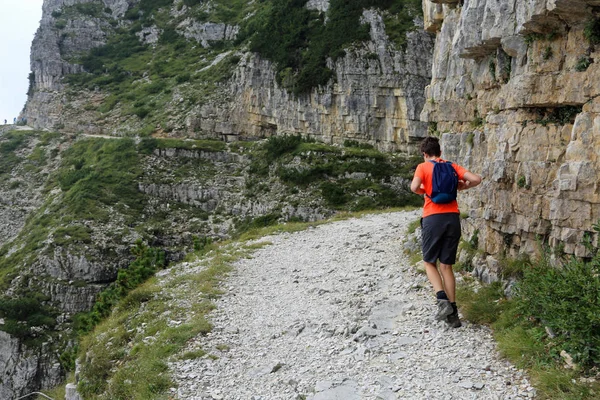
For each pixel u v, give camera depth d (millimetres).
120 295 14688
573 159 6723
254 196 47438
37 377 36219
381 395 5828
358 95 49844
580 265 5781
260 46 59531
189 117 60375
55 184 62281
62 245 43125
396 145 48938
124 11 99875
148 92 72812
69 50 91562
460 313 7707
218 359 7691
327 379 6445
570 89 7020
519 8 7766
